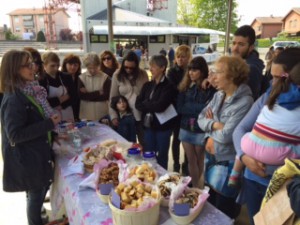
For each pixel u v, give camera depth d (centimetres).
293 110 106
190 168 239
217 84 161
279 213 89
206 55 1588
